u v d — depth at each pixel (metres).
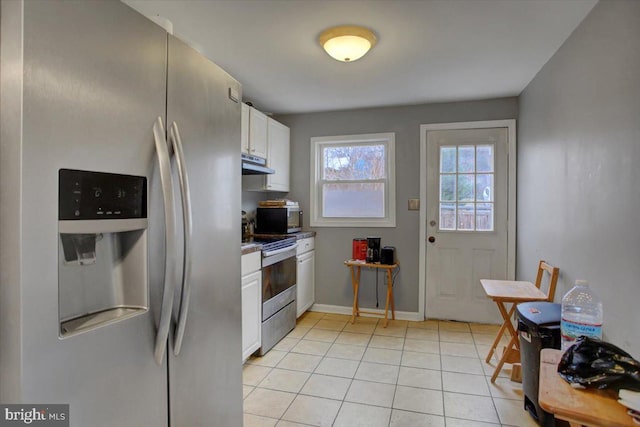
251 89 3.25
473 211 3.65
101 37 0.92
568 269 2.25
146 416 1.07
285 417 2.07
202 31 2.18
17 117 0.75
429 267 3.76
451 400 2.23
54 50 0.81
